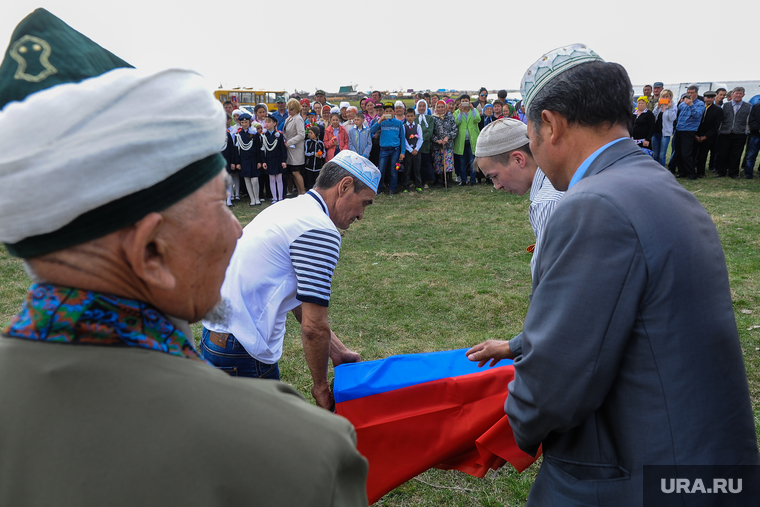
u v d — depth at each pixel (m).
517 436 1.19
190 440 0.53
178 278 0.61
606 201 1.00
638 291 0.97
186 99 0.58
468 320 4.47
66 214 0.52
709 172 12.23
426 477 2.54
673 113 11.33
